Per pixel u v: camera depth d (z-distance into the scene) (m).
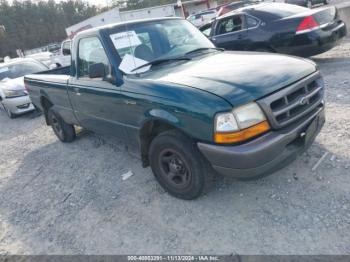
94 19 32.31
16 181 4.81
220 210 3.10
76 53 4.34
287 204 2.97
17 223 3.68
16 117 8.99
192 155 2.98
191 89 2.84
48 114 6.02
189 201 3.33
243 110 2.60
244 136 2.61
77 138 6.05
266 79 2.81
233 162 2.65
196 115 2.73
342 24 7.06
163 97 2.99
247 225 2.83
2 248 3.29
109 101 3.74
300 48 6.73
